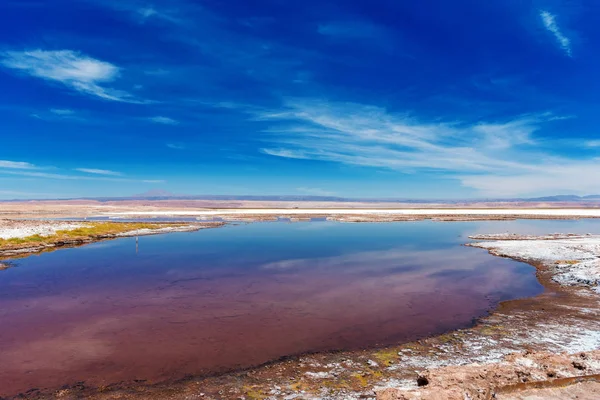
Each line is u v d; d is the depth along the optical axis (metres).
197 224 63.16
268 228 57.09
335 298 17.00
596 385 7.97
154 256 29.34
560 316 14.10
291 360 10.48
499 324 13.29
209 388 8.89
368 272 22.84
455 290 18.41
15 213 96.06
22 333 12.73
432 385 7.90
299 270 23.52
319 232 50.16
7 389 8.99
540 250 30.06
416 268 24.12
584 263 22.95
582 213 104.69
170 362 10.41
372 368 9.86
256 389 8.80
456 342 11.66
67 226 46.41
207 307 15.70
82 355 10.94
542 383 8.10
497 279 20.86
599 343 11.30
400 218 79.88
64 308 15.61
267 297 17.22
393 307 15.58
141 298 17.14
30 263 26.47
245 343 11.77
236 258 28.23
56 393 8.80
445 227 59.00
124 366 10.19
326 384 8.98
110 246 35.97
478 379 8.21
